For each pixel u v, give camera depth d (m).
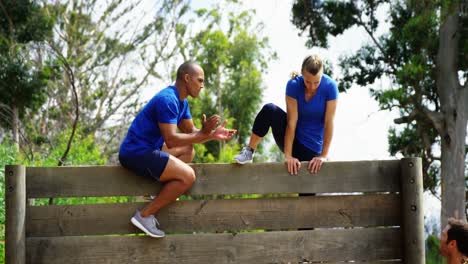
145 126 4.24
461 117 16.48
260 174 4.50
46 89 18.81
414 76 15.78
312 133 4.76
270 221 4.48
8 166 4.21
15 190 4.18
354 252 4.52
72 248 4.30
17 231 4.17
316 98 4.61
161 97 4.20
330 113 4.61
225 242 4.40
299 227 4.51
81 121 20.62
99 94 23.00
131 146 4.24
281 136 4.82
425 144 17.25
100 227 4.34
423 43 16.44
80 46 22.67
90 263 4.30
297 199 4.52
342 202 4.56
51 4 21.97
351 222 4.56
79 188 4.34
